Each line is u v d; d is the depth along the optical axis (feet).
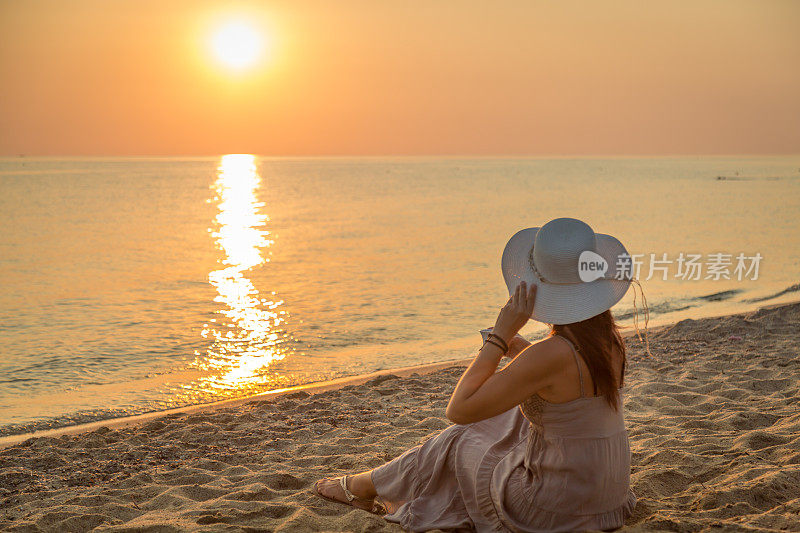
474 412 8.48
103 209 159.74
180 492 13.01
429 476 10.19
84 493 13.69
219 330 39.47
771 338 27.58
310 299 49.67
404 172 512.63
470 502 9.69
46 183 298.76
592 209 146.41
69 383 29.04
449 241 90.68
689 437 15.14
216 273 63.93
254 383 28.58
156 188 269.64
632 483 11.86
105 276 62.54
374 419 19.39
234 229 110.93
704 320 32.58
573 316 8.51
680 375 22.03
